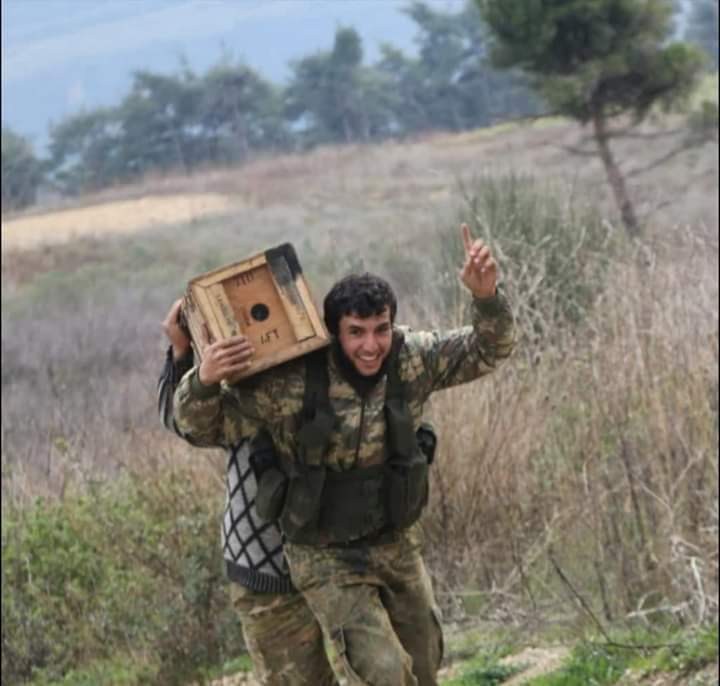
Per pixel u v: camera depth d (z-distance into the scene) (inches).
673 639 629.9
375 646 434.6
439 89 6259.8
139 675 690.8
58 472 911.7
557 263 1063.0
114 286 2640.3
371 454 438.3
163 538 761.0
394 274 1322.6
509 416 796.6
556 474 773.3
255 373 433.4
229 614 704.4
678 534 695.7
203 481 792.3
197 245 3166.8
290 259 432.1
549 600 724.0
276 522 449.7
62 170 6633.9
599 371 789.9
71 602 772.0
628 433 749.9
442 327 844.0
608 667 617.6
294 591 470.3
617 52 1651.1
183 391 434.3
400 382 441.4
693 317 780.6
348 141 6254.9
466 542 774.5
